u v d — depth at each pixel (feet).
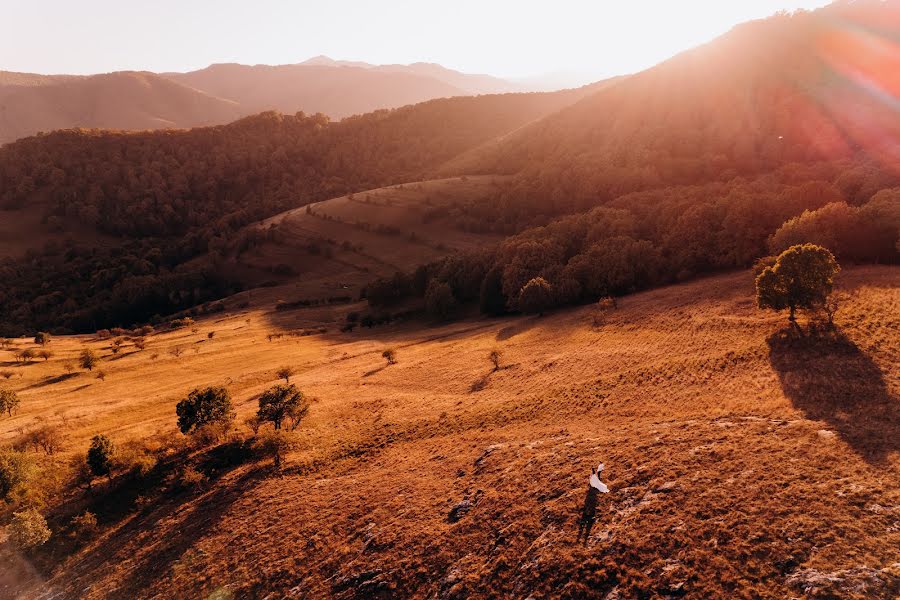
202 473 147.84
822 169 442.09
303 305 520.42
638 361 178.50
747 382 137.08
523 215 647.15
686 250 309.22
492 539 94.32
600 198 595.06
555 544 85.66
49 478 151.94
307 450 158.61
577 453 116.26
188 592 101.30
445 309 387.55
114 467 146.72
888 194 258.37
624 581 73.05
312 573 99.55
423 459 140.15
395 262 620.49
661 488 91.20
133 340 407.03
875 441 90.22
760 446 97.30
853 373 124.67
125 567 114.01
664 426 119.85
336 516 116.98
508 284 359.87
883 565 62.59
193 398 172.24
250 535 115.96
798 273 160.25
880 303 166.40
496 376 207.41
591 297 326.24
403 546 99.86
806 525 72.54
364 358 296.71
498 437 142.20
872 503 73.46
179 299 631.97
